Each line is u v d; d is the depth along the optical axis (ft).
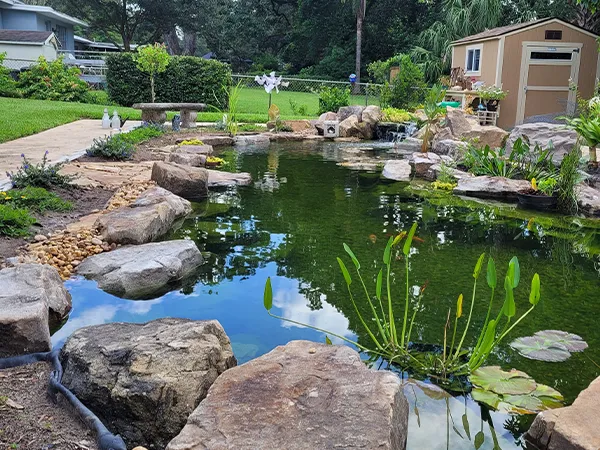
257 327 11.74
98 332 9.22
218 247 17.19
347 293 13.80
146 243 16.49
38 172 21.18
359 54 99.81
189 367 8.20
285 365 8.22
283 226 19.79
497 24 82.02
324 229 19.49
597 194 23.59
